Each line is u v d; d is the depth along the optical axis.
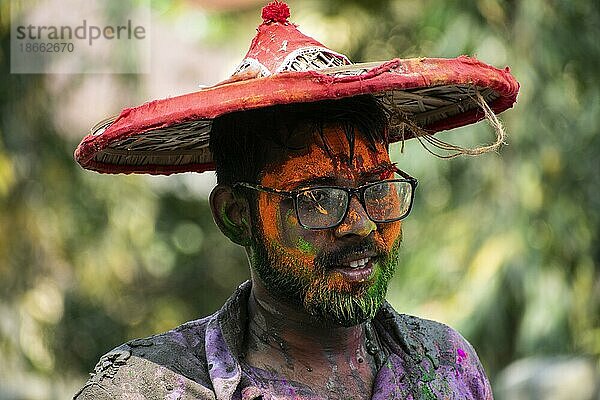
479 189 9.49
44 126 10.13
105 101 10.42
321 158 3.50
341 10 10.59
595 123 9.16
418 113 4.04
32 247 10.16
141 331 12.16
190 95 3.26
